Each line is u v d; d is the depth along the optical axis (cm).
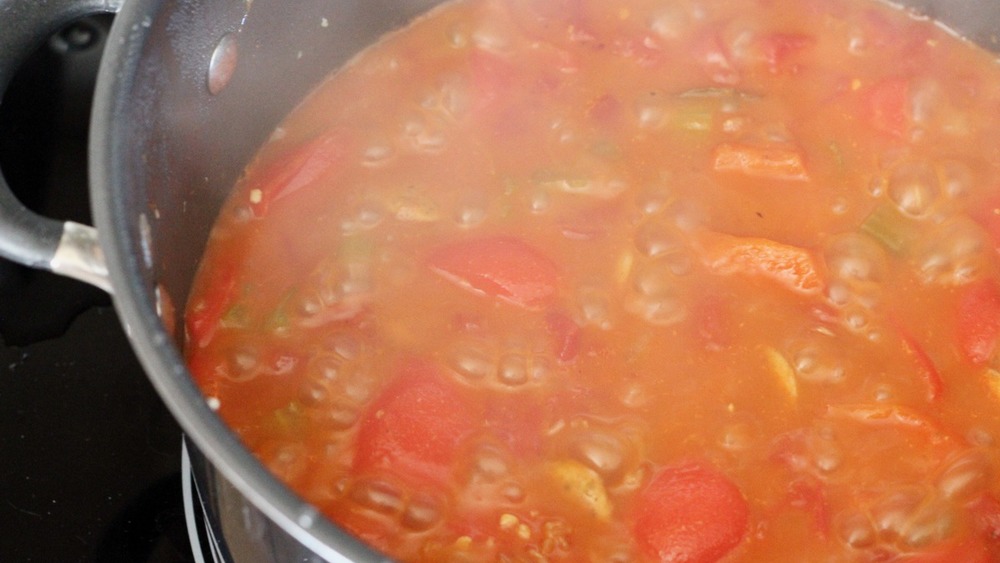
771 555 49
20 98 58
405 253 54
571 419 51
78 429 53
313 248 55
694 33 60
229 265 54
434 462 50
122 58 46
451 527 49
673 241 54
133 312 43
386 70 59
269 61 56
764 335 53
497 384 52
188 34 50
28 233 44
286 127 58
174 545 51
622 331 53
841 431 51
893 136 58
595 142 57
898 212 56
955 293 54
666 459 50
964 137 58
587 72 59
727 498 49
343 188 56
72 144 58
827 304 54
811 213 56
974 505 50
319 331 53
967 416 52
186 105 51
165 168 50
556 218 55
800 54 60
